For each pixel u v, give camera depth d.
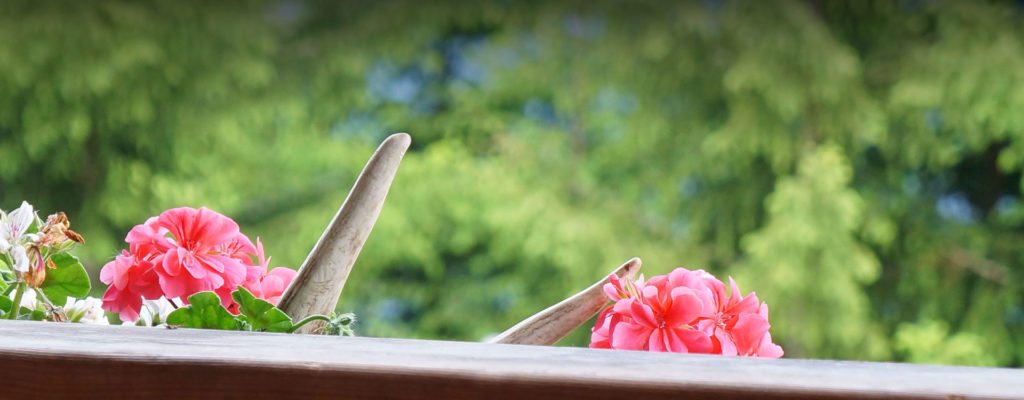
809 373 0.40
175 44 6.55
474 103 7.19
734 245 6.84
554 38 6.96
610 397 0.38
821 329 6.23
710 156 6.84
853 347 6.32
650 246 6.64
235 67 6.62
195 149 6.68
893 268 6.88
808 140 6.45
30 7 6.39
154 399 0.41
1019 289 6.62
